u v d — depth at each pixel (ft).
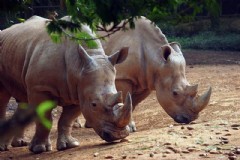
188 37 203.31
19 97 66.95
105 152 54.08
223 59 161.99
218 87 104.73
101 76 54.95
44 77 58.80
